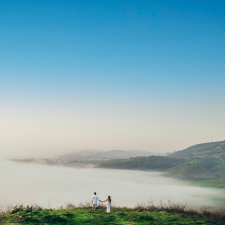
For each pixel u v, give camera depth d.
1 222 16.17
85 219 17.52
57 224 16.09
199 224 16.50
